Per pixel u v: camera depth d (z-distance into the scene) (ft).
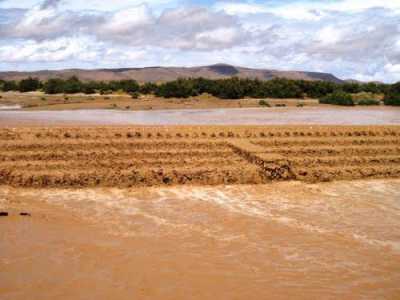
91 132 68.95
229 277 30.58
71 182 51.31
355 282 30.37
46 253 33.32
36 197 47.44
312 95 224.12
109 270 31.01
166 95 193.77
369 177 58.59
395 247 36.63
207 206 46.24
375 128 77.10
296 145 69.05
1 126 79.87
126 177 52.80
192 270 31.42
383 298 28.35
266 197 49.88
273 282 30.04
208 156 62.54
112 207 45.16
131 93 213.66
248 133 72.64
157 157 61.05
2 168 52.19
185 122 102.99
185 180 53.93
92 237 36.86
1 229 37.60
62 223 39.93
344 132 75.46
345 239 38.06
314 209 46.14
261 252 34.86
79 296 27.48
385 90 223.51
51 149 62.03
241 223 41.34
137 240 36.58
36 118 103.71
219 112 134.10
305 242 37.14
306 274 31.35
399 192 52.95
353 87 231.50
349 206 47.39
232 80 214.07
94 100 172.04
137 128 71.72
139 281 29.60
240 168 56.08
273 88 218.18
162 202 47.21
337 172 57.88
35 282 28.99
